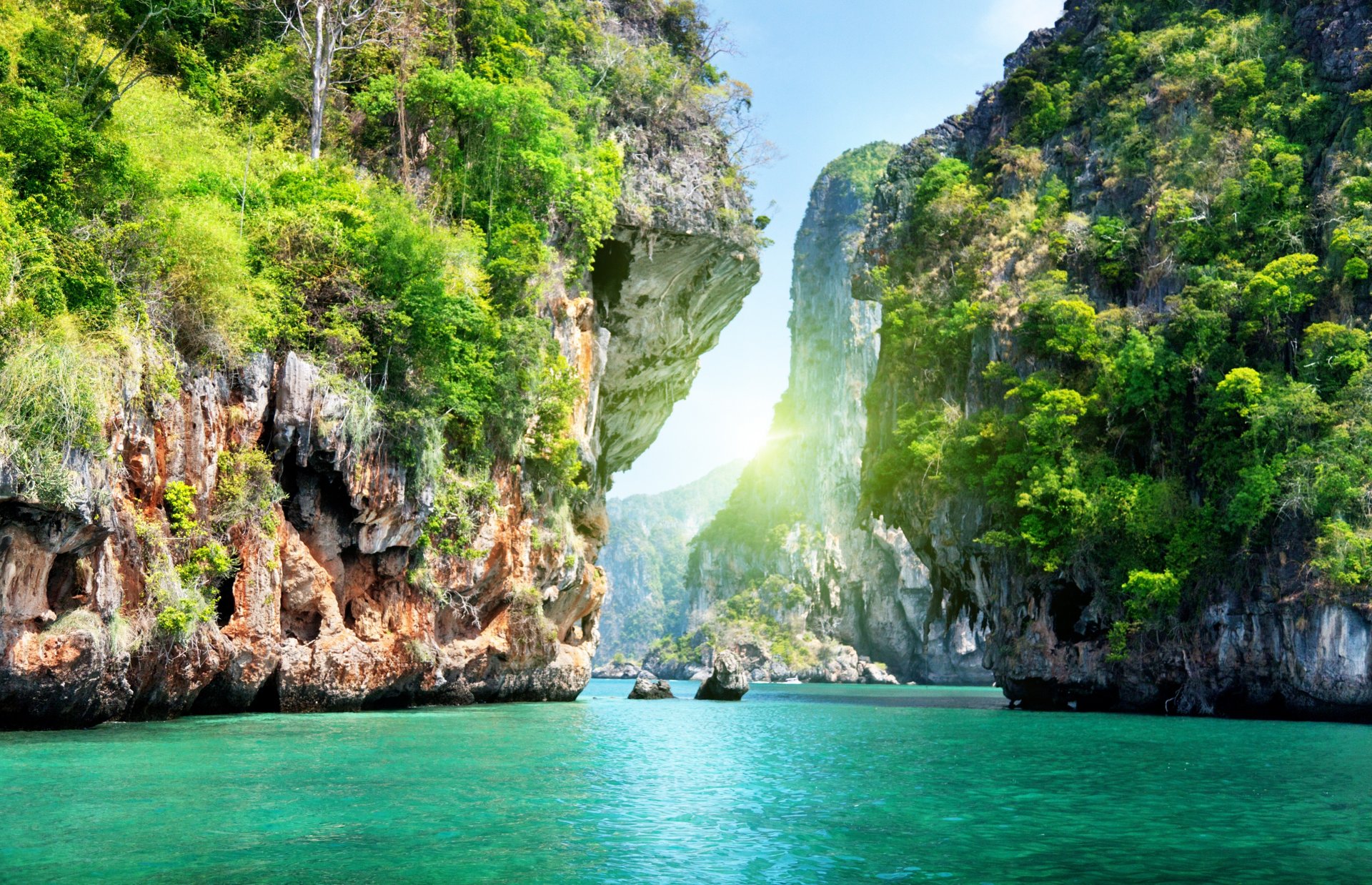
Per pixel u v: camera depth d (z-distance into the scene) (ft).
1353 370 150.92
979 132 251.60
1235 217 175.63
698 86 184.14
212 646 82.79
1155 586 151.33
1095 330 176.96
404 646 105.60
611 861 38.65
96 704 71.61
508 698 131.34
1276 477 146.10
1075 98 225.97
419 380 106.42
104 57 96.84
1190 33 209.46
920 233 227.61
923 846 42.16
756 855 40.19
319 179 107.34
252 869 36.09
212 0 128.16
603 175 155.12
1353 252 157.07
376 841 40.75
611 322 176.65
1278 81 189.88
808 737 93.91
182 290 81.97
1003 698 219.20
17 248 67.92
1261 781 63.87
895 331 218.18
